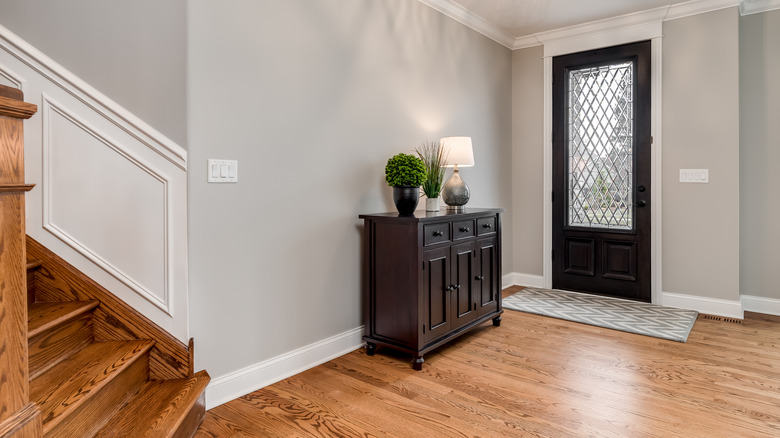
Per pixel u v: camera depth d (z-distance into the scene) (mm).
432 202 3029
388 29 3066
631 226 4000
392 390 2316
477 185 4074
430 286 2672
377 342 2773
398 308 2668
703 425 1961
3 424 1009
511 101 4574
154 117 2010
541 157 4434
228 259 2188
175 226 2004
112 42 2010
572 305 3846
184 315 2020
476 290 3121
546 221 4418
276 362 2422
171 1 1972
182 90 1980
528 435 1894
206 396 2104
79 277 1997
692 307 3738
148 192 2008
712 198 3639
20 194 1071
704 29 3619
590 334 3158
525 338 3090
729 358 2699
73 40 2006
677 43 3730
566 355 2777
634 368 2566
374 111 2973
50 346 1698
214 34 2082
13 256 1049
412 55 3277
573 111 4262
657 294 3883
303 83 2510
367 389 2330
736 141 3531
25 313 1086
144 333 2020
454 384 2387
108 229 2014
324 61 2629
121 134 1995
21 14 2016
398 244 2656
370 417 2045
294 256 2502
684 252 3770
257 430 1935
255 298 2314
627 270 4027
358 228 2898
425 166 3027
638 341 3010
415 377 2477
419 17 3334
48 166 1992
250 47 2236
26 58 1978
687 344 2943
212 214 2111
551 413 2076
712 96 3611
